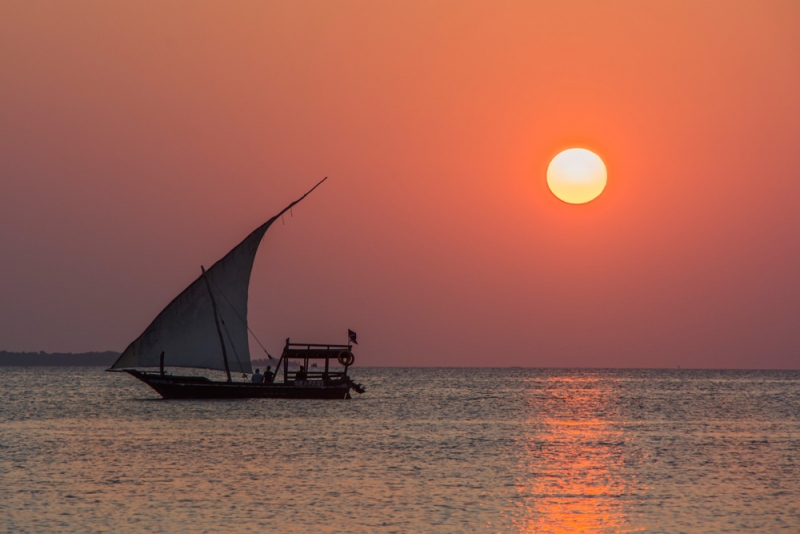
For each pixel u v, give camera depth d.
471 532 62.38
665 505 71.94
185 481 81.81
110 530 62.53
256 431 125.38
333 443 112.19
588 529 63.62
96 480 82.12
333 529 63.06
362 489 78.25
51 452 101.62
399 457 99.44
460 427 139.25
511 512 68.81
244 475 85.56
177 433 121.94
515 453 104.44
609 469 91.62
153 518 66.19
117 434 120.75
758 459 100.50
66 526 63.56
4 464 92.00
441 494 76.06
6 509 68.94
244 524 64.44
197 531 62.31
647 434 131.00
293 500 73.00
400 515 67.50
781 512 69.50
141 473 86.44
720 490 79.00
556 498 74.62
